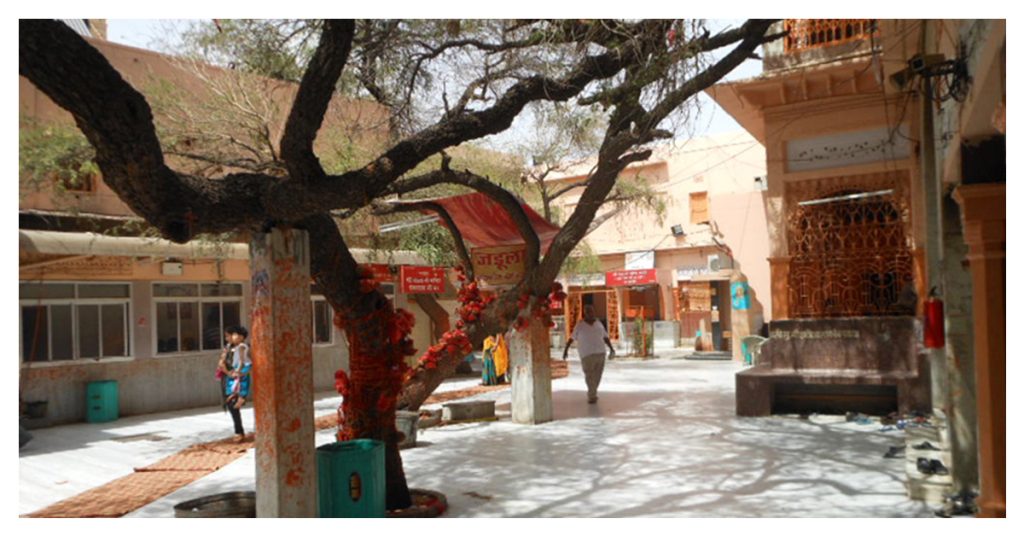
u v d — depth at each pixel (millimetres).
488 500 7074
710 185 29391
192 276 15227
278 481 5488
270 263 5543
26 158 10180
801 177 13922
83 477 8828
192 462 9398
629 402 13883
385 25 8312
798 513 6258
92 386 13297
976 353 5434
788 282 13922
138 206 4996
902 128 13133
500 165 16219
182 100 11086
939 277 8156
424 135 6113
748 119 15289
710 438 9797
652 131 8125
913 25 7613
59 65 4180
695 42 7156
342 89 9141
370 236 14766
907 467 7137
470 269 10148
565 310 33531
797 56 13430
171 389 14758
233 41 9070
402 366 6812
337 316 6668
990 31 4262
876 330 11172
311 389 5723
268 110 10664
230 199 5391
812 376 11133
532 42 7637
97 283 13828
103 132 4477
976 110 4930
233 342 11188
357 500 6020
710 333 28812
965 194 5355
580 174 27516
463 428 11430
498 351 18094
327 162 12477
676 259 30531
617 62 7477
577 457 8938
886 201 13297
